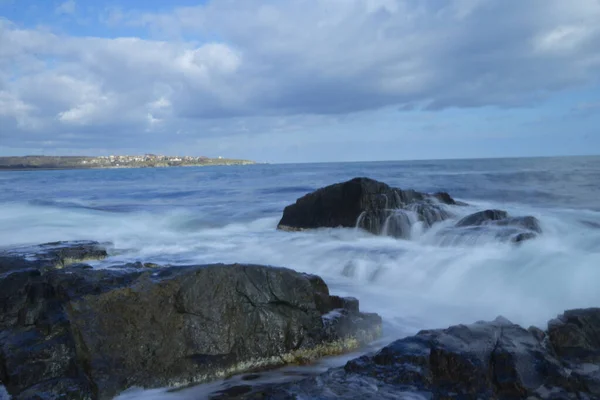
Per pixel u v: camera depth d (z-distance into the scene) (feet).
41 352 20.45
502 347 19.06
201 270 23.48
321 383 18.22
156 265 33.30
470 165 247.09
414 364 18.71
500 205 73.05
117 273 25.90
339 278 38.99
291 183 156.25
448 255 39.73
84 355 20.70
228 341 22.72
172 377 21.04
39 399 18.39
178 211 83.56
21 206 87.66
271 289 24.06
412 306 31.22
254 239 54.13
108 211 83.46
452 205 62.08
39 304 23.97
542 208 71.77
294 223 61.00
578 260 34.60
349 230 55.36
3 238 57.26
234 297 23.45
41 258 38.11
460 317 28.89
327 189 58.39
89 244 46.09
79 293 23.90
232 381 21.47
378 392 17.40
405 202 58.85
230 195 118.21
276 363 23.00
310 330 24.17
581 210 68.95
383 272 37.76
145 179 220.64
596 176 126.00
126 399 19.86
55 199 109.29
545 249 38.99
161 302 22.43
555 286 31.14
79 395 19.07
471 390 17.43
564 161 253.03
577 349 20.67
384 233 53.57
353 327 25.18
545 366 18.35
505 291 31.99
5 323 24.12
